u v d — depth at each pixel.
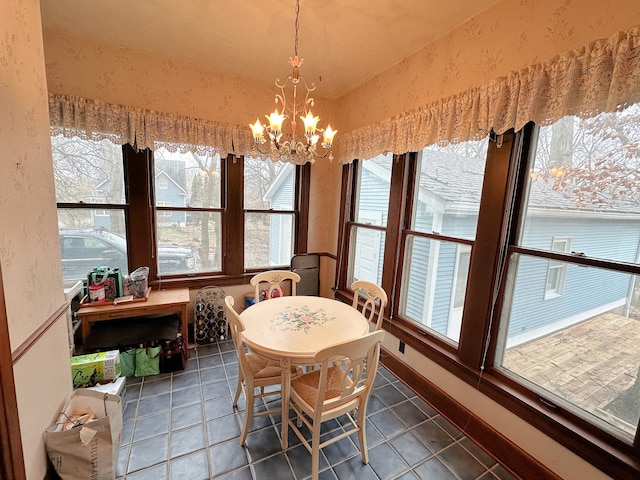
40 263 1.26
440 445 1.74
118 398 1.49
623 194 1.23
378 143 2.50
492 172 1.69
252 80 2.84
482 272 1.77
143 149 2.48
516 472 1.55
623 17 1.15
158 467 1.51
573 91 1.28
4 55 1.02
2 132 1.00
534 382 1.60
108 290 2.36
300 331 1.71
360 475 1.52
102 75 2.29
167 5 1.79
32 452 1.15
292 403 1.95
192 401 2.02
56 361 1.39
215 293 3.00
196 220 2.93
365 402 1.53
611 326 1.31
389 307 2.57
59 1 1.77
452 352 2.01
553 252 1.48
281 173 3.27
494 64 1.64
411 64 2.22
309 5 1.73
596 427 1.33
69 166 2.38
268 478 1.48
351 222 3.19
